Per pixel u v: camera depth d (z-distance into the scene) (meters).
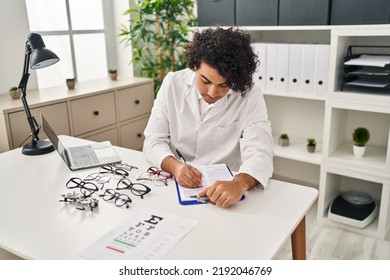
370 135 2.51
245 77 1.35
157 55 3.07
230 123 1.60
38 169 1.56
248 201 1.26
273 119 2.93
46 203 1.26
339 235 2.30
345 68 2.14
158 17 2.91
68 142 1.88
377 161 2.23
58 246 1.03
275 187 1.37
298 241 1.36
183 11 3.05
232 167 1.65
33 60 1.66
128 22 3.14
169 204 1.25
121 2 3.13
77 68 3.02
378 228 2.25
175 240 1.05
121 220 1.15
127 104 2.74
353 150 2.39
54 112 2.24
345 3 2.07
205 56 1.29
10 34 2.45
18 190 1.37
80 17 2.98
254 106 1.56
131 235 1.07
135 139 2.86
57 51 2.85
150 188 1.36
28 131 2.12
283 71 2.42
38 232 1.09
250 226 1.11
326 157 2.32
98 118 2.53
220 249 1.01
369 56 2.19
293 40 2.66
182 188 1.34
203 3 2.58
